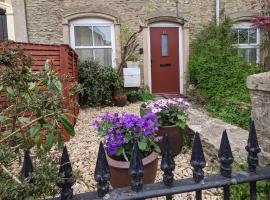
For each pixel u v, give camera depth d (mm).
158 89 7582
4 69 1323
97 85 6613
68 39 7016
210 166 2848
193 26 7520
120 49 7238
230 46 7023
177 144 3156
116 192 1108
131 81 7066
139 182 1116
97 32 7203
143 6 7270
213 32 7195
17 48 1396
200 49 7184
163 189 1125
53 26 6988
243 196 1867
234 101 5797
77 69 6215
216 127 3619
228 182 1186
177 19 7375
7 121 1433
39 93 1398
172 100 3297
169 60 7559
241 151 2559
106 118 2352
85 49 7234
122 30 7223
